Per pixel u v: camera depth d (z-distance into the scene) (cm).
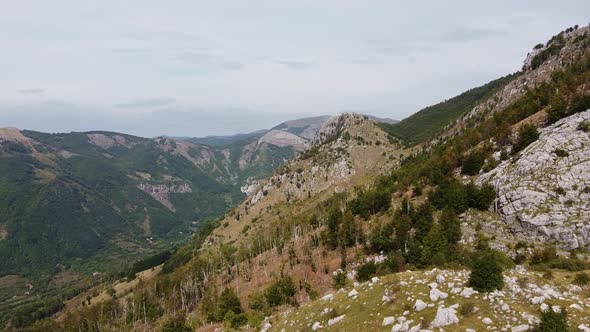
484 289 3991
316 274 10038
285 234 17138
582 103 10631
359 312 4653
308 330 4894
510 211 9131
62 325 17700
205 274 16788
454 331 3522
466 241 8806
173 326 9031
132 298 17775
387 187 15150
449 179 11631
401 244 9312
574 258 6962
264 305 8838
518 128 12031
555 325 3178
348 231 11088
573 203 8350
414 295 4412
